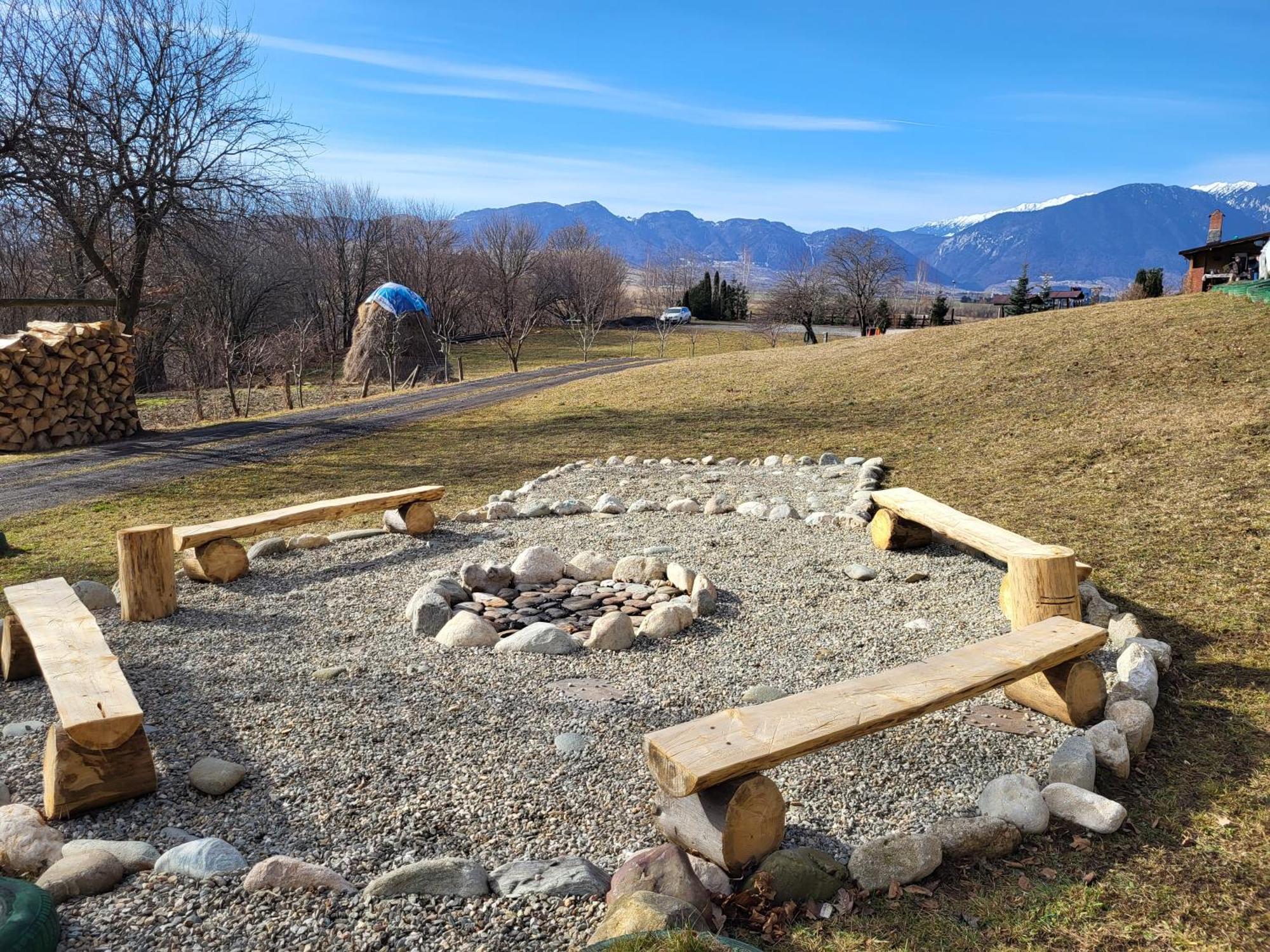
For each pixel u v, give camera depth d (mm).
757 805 2670
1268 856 2805
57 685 3264
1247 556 5984
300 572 6191
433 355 40438
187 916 2381
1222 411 9852
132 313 19266
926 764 3393
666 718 3781
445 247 65688
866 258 57094
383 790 3170
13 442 14570
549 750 3469
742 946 2137
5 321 27156
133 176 18312
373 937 2318
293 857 2729
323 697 3986
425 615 4918
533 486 9805
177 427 18781
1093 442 9594
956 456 10039
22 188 15484
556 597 5535
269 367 36000
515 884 2535
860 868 2668
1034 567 4469
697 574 5465
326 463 12805
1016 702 3943
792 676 4266
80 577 6676
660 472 10531
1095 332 15367
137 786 3094
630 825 2969
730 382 18250
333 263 56938
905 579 5773
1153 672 4074
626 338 64812
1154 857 2807
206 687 4137
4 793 3129
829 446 11516
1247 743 3611
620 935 2201
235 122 19703
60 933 2252
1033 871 2742
